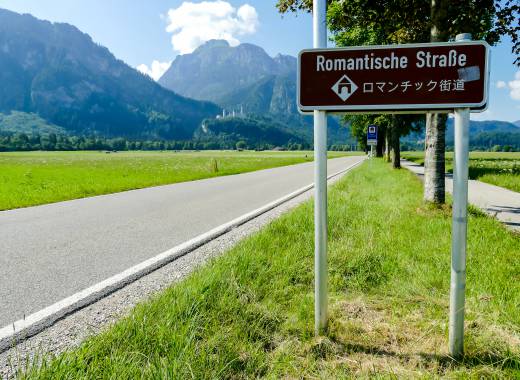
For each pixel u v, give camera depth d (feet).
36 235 21.85
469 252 15.42
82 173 81.46
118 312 11.34
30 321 10.74
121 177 67.62
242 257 13.99
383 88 8.63
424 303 10.95
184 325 9.02
